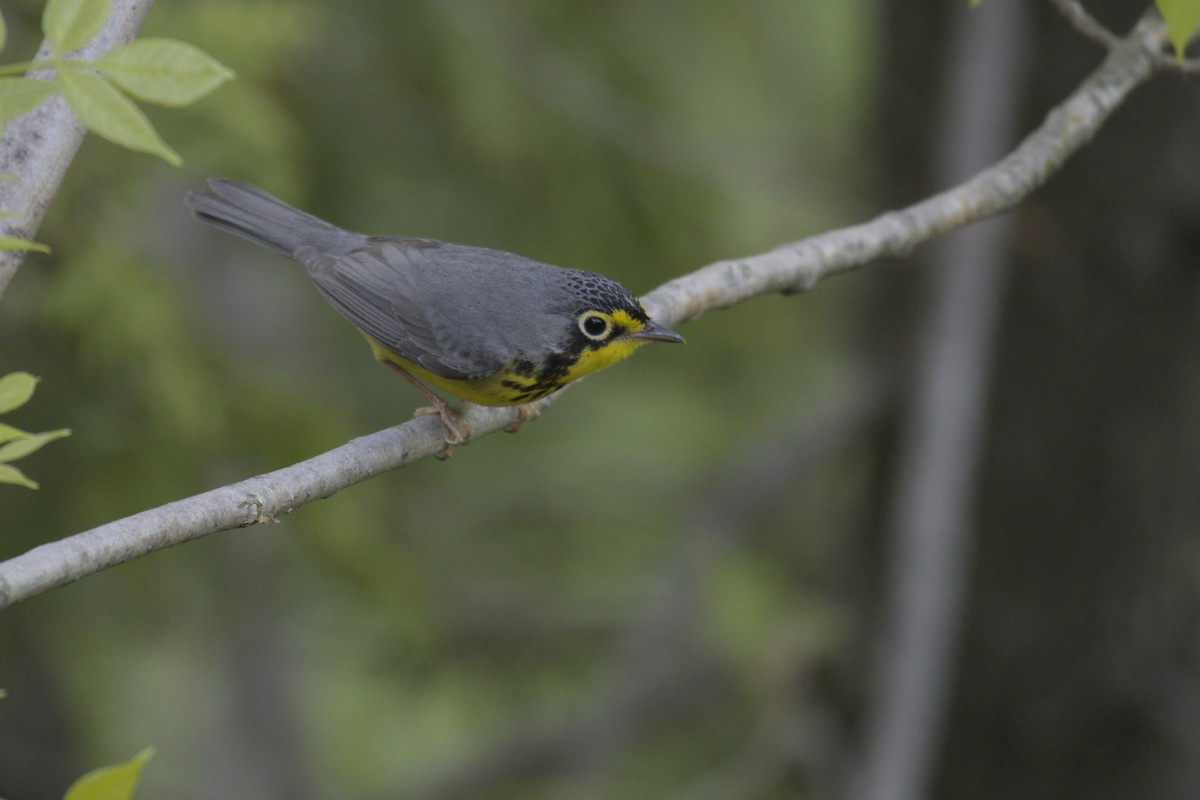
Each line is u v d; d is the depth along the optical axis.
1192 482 11.27
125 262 11.04
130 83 4.30
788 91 18.05
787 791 13.65
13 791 14.23
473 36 13.41
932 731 9.88
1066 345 11.12
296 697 18.44
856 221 12.84
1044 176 7.68
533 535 15.12
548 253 13.87
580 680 14.93
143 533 4.86
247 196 9.16
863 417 12.52
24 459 10.85
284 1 11.85
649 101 14.68
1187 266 10.95
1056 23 10.81
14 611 11.85
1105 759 11.51
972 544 11.62
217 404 11.08
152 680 18.45
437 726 19.44
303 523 11.92
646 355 15.66
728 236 14.78
